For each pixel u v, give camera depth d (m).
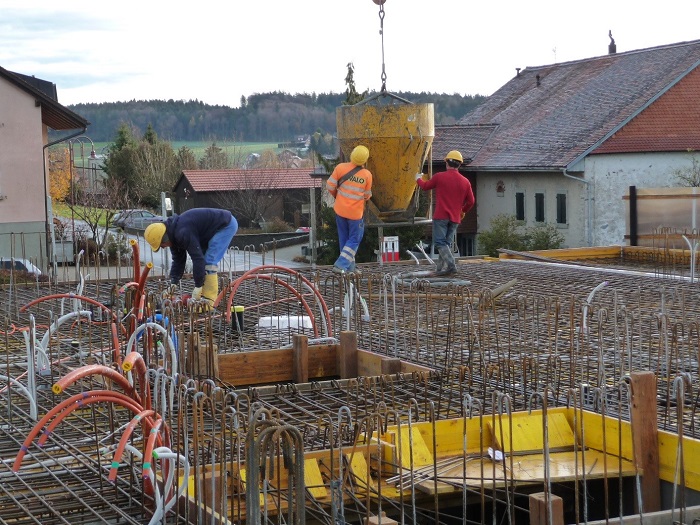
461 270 14.72
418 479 5.79
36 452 6.12
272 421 4.22
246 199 42.06
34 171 23.08
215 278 10.52
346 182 12.12
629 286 12.75
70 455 6.00
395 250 17.52
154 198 45.94
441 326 10.06
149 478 4.98
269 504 5.45
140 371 5.04
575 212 28.42
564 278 13.67
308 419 6.69
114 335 6.59
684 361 8.24
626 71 32.16
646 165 28.14
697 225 20.31
